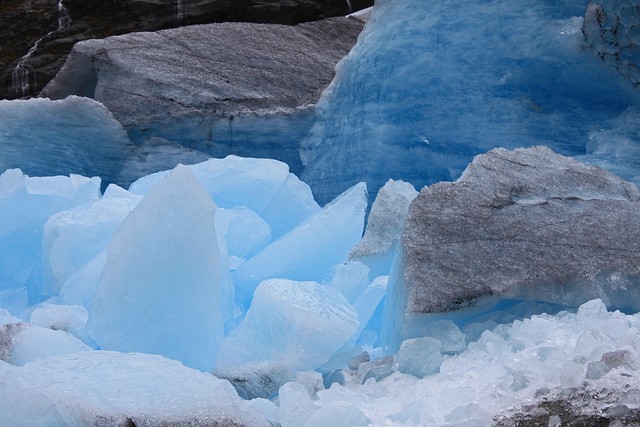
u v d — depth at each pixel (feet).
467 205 10.91
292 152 17.46
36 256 14.49
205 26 20.57
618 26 14.98
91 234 12.73
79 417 6.57
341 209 13.17
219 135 17.35
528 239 10.31
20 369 7.56
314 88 18.88
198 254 10.67
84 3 28.07
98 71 18.74
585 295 9.68
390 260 12.68
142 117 17.61
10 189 14.24
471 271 9.72
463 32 16.14
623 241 10.37
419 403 7.56
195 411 6.79
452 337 9.13
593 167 12.30
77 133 17.43
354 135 16.42
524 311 9.68
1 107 17.06
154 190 10.73
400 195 12.95
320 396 7.92
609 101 15.34
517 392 7.61
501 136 15.33
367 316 11.43
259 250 13.92
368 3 29.89
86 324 10.68
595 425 7.07
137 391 7.11
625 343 8.38
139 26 27.99
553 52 15.57
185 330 10.55
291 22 28.84
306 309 9.25
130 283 10.57
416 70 16.15
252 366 9.30
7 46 27.78
